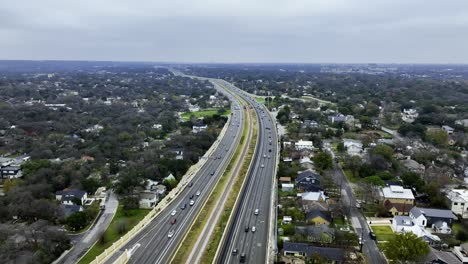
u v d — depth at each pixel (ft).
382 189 355.56
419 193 362.94
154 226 281.95
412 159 469.16
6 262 247.50
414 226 287.69
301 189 368.68
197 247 248.73
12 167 424.05
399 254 238.07
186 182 382.63
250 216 302.66
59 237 276.41
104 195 380.78
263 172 414.00
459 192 346.13
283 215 309.63
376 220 312.91
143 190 376.89
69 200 353.72
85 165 440.86
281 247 261.44
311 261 240.53
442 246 270.26
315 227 283.59
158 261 231.30
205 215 302.04
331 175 397.80
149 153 476.54
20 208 318.24
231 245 254.88
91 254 271.90
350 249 262.06
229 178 392.88
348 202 343.46
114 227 310.65
